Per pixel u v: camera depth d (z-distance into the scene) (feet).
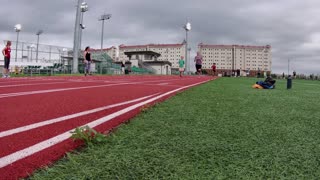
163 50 405.39
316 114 14.70
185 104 17.12
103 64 157.69
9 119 11.75
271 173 6.69
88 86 30.07
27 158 7.45
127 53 249.34
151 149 8.28
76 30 92.27
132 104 16.85
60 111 13.91
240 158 7.66
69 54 144.46
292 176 6.54
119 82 39.68
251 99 21.07
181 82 47.03
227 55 429.38
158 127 10.93
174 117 12.91
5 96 19.31
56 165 7.07
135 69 193.36
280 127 11.35
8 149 8.07
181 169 6.86
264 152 8.18
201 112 14.35
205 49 429.79
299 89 37.81
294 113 14.87
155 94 23.13
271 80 36.99
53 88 26.48
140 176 6.46
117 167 6.95
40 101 17.15
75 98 19.10
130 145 8.62
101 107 15.46
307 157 7.81
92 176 6.44
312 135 10.21
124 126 11.00
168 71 252.21
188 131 10.38
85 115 13.08
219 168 6.95
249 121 12.37
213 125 11.43
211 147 8.55
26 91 23.03
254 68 431.43
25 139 9.03
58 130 10.22
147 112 14.07
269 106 17.34
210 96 22.25
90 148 8.29
